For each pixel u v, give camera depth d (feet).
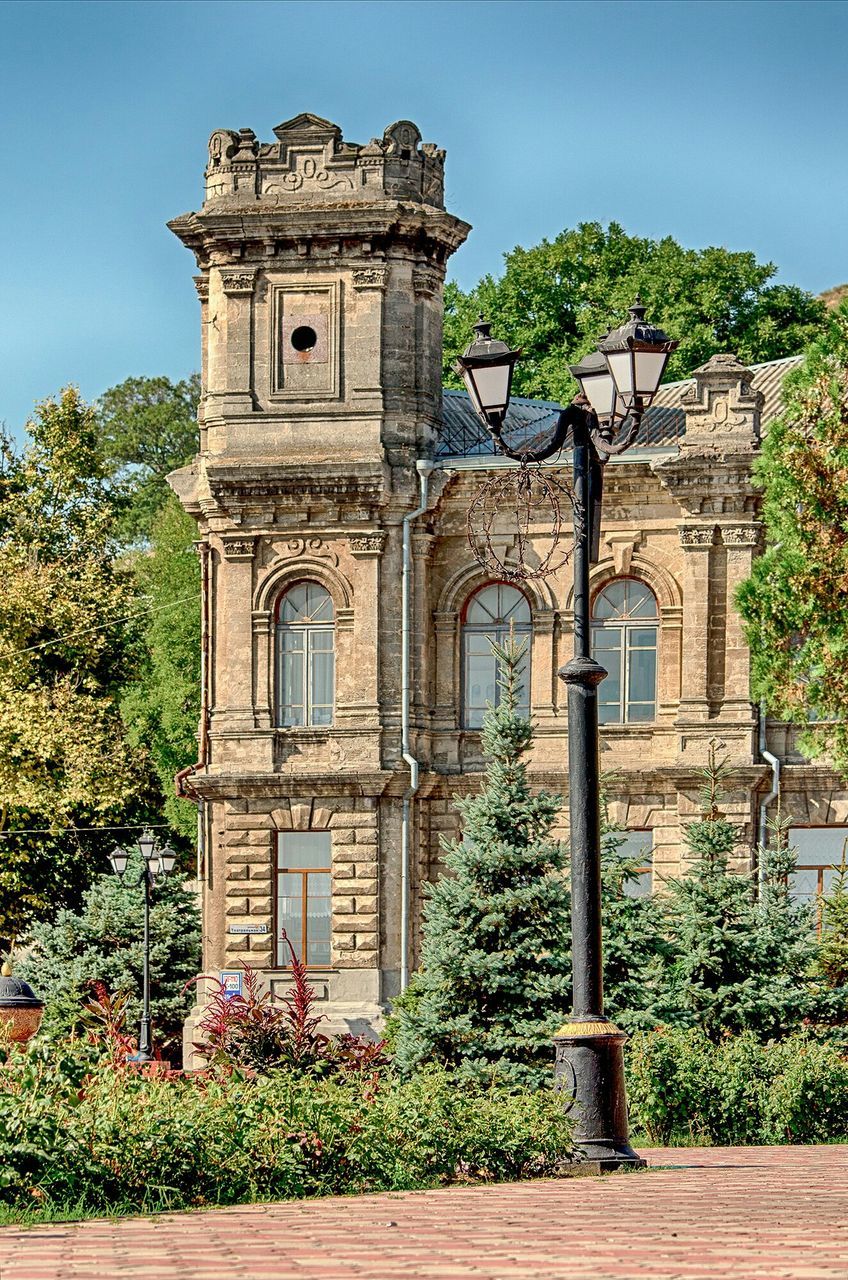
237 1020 89.56
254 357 176.04
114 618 230.27
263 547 175.73
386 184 174.81
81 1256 41.96
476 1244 43.62
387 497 173.47
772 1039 124.16
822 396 137.59
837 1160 82.07
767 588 137.59
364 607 173.58
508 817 123.54
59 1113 59.98
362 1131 66.80
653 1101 102.83
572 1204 55.16
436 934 121.60
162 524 294.87
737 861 168.55
